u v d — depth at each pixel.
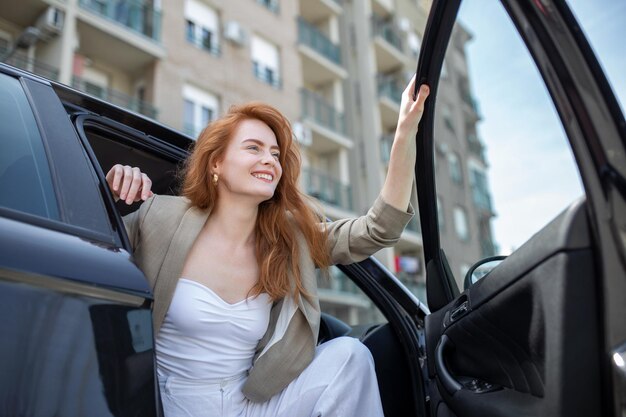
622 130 0.76
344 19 20.72
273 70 16.34
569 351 0.81
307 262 1.48
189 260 1.36
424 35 1.23
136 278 0.88
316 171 16.95
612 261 0.75
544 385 0.94
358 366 1.36
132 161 1.66
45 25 10.66
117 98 12.02
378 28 20.72
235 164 1.40
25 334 0.67
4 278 0.67
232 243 1.42
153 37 12.82
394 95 20.59
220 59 14.42
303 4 18.97
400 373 1.76
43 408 0.65
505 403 1.08
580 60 0.77
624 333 0.74
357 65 20.03
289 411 1.32
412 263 15.66
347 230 1.59
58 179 0.97
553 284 0.84
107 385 0.74
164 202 1.40
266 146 1.44
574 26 0.78
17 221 0.79
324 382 1.32
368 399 1.35
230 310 1.33
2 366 0.63
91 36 11.75
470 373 1.33
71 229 0.88
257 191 1.38
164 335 1.33
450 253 1.55
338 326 2.05
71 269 0.77
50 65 10.78
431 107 1.41
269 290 1.38
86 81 12.15
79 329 0.73
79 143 1.12
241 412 1.34
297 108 16.44
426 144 1.47
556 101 0.80
